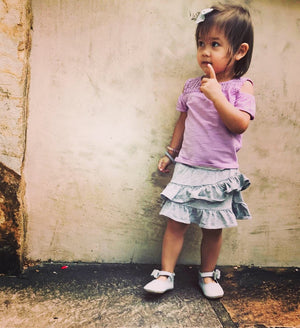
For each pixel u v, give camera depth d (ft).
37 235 5.32
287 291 5.23
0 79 4.59
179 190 4.73
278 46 5.35
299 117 5.57
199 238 5.67
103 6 4.97
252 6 5.21
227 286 5.26
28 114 5.04
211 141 4.64
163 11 5.09
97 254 5.51
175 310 4.56
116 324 4.22
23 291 4.69
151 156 5.38
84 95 5.12
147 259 5.61
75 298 4.64
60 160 5.20
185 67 5.24
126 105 5.23
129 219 5.49
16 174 4.82
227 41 4.50
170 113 5.31
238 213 4.99
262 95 5.43
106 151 5.28
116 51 5.09
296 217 5.81
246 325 4.41
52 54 4.97
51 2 4.86
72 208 5.34
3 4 4.45
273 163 5.61
